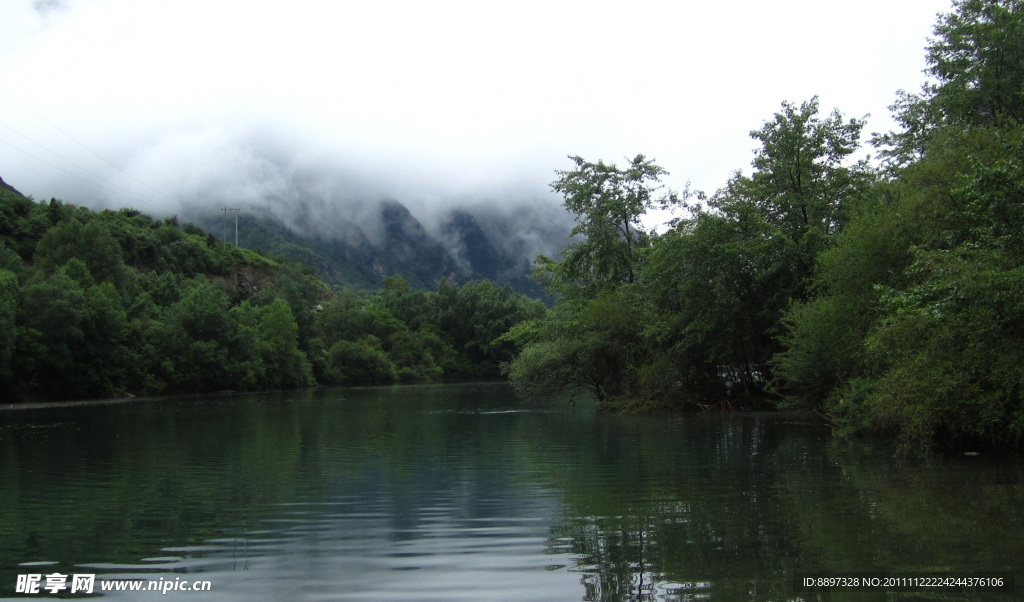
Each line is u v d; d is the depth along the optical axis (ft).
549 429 88.07
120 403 178.70
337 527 35.12
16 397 179.32
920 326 51.13
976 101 79.00
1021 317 45.83
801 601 23.41
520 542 31.63
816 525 33.55
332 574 27.14
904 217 64.39
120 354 207.82
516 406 143.43
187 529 35.06
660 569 27.14
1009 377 47.85
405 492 44.78
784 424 88.02
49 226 309.42
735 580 25.66
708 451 62.59
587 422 98.37
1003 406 49.88
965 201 55.21
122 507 40.73
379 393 225.56
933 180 63.62
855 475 47.52
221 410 142.20
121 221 389.80
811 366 81.15
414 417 113.09
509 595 24.41
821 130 101.40
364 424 100.17
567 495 42.91
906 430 56.34
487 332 407.03
